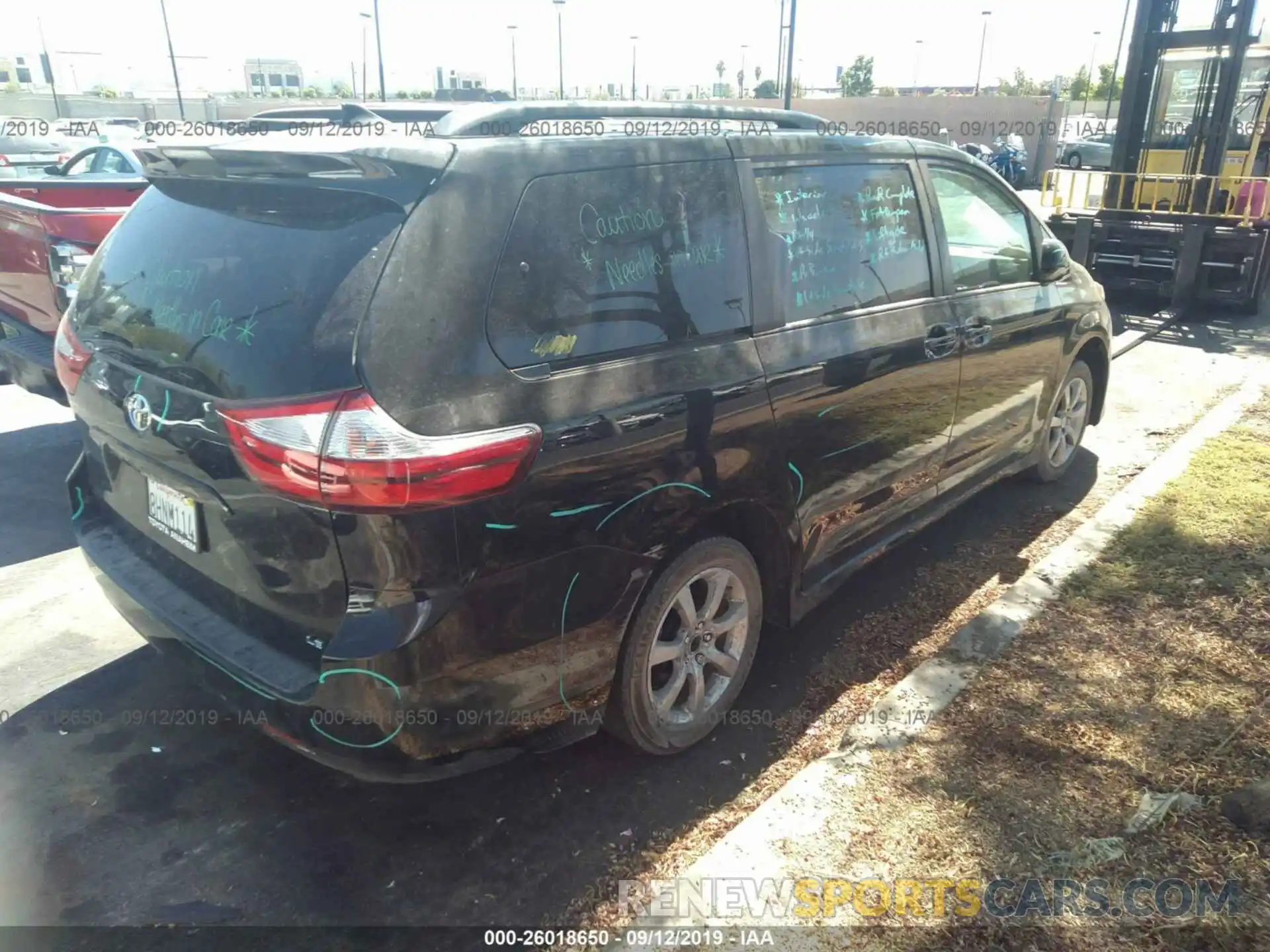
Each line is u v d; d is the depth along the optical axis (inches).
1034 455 199.6
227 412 92.1
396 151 95.0
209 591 107.0
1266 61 428.5
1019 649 142.0
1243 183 394.0
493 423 92.4
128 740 127.7
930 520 165.6
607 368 103.5
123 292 113.6
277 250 97.4
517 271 97.2
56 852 108.2
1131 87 422.9
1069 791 111.7
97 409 114.9
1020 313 175.3
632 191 109.3
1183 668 136.4
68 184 301.4
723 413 114.0
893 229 147.6
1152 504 190.9
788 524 128.7
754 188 124.3
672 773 122.3
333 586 91.7
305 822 113.5
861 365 135.0
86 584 169.6
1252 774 113.1
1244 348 340.8
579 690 106.7
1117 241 415.8
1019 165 1258.6
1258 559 167.2
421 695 91.8
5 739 127.2
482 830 112.3
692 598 120.6
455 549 91.0
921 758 118.2
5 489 209.6
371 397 86.8
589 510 100.7
